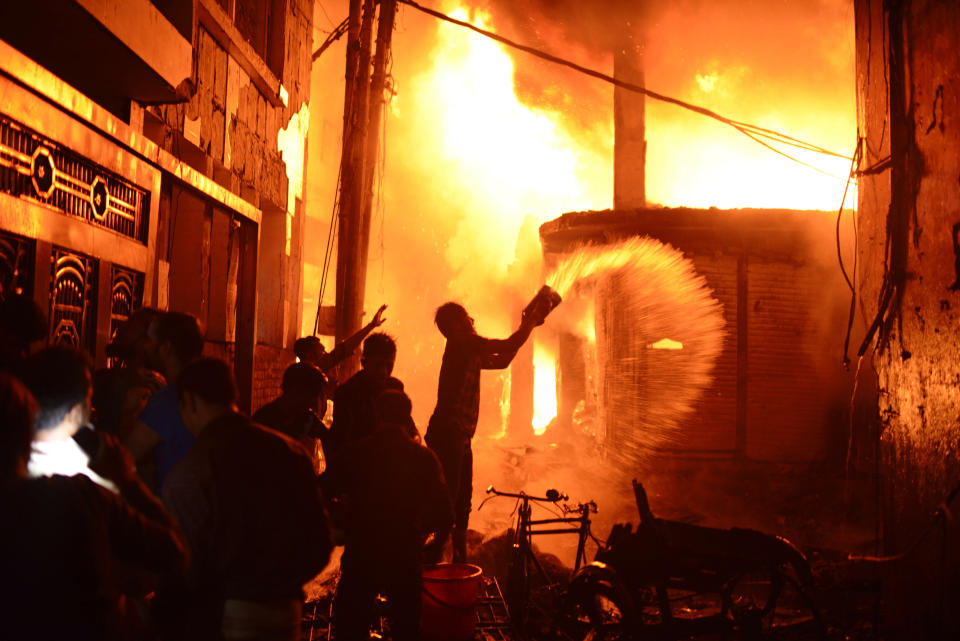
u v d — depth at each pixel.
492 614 6.03
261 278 10.64
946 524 4.81
